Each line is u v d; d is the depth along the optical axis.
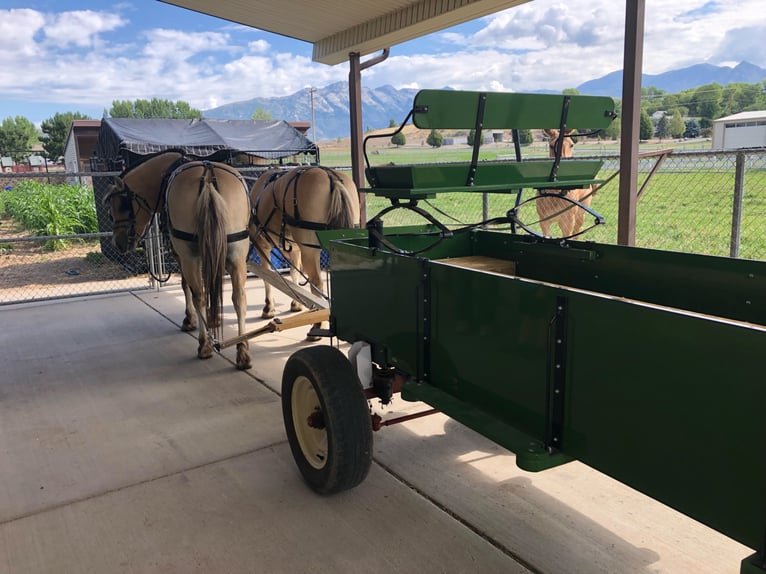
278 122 14.42
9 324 7.57
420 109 2.93
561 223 7.20
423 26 6.99
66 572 2.78
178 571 2.76
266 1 6.96
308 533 3.02
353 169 8.69
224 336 6.75
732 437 1.61
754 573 1.58
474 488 3.40
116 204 6.44
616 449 1.97
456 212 11.51
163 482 3.59
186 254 5.54
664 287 3.04
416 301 2.90
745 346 1.54
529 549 2.83
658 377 1.79
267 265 7.05
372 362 3.41
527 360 2.28
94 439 4.22
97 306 8.56
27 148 124.62
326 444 3.36
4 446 4.14
